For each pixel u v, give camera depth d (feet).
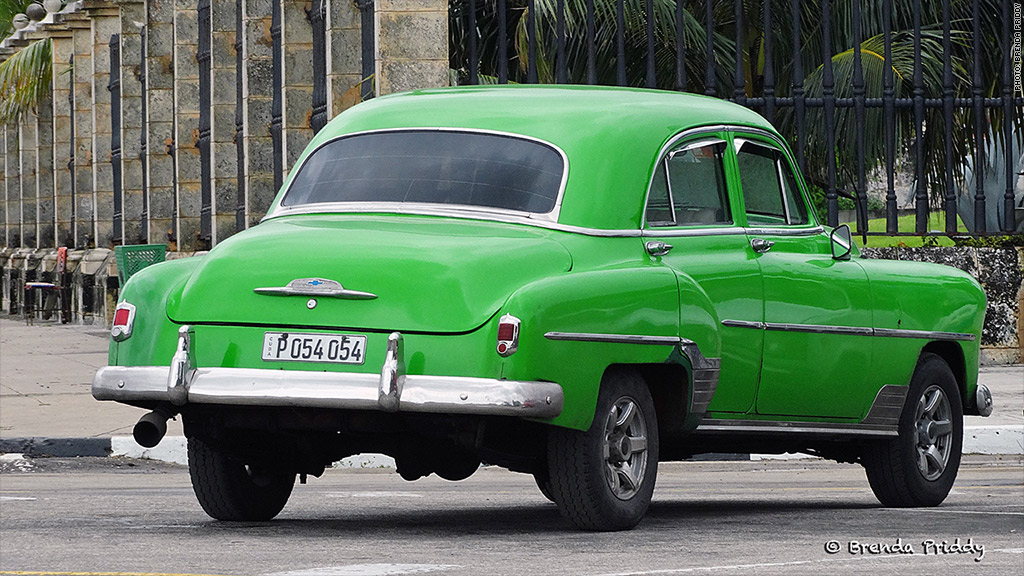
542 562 39.65
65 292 203.00
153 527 48.49
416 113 50.14
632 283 45.32
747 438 51.90
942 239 125.49
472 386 41.70
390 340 42.19
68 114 220.43
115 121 189.88
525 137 48.19
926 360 58.13
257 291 44.09
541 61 134.00
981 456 83.35
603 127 48.32
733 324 49.39
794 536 46.42
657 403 48.55
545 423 42.88
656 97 51.72
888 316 55.52
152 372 44.91
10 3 275.80
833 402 53.62
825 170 141.49
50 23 218.18
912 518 52.60
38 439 79.92
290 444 48.96
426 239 44.27
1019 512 54.95
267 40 138.82
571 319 43.06
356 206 47.91
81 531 47.16
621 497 45.91
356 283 43.19
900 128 135.64
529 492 63.62
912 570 39.55
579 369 43.27
